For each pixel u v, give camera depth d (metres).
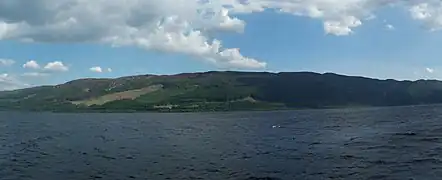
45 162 51.12
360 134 75.62
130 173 42.75
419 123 94.38
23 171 45.09
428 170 38.34
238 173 41.50
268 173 40.84
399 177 36.28
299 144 64.69
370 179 36.19
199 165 46.94
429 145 53.72
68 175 42.38
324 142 65.62
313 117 161.00
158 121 159.62
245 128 109.06
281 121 138.25
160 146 67.38
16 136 90.06
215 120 160.75
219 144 68.94
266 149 59.94
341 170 40.56
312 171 40.84
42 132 101.75
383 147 54.31
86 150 62.72
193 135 89.56
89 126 127.31
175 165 47.22
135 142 74.69
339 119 136.75
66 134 94.81
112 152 59.97
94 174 42.53
